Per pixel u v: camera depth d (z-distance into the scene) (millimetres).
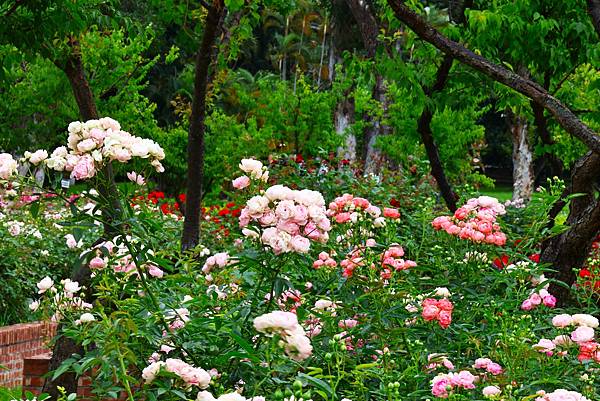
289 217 3859
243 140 20531
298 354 3053
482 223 5270
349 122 27672
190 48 8578
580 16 8492
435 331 4738
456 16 8891
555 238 6699
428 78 8938
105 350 3602
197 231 7562
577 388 4336
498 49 8969
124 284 4445
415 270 5590
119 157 3963
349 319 4902
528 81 5348
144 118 21703
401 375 4211
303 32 48438
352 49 28062
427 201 7270
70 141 4059
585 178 6645
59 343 6250
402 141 18266
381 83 25641
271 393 3924
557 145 9422
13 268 11031
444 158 20000
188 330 4086
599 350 4188
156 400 3592
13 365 9602
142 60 19641
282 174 11820
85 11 7281
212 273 4707
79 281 5719
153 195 14180
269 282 4539
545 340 4309
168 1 8430
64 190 4246
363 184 11266
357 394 4152
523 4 8219
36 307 4875
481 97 9242
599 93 10133
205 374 3543
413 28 5570
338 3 27156
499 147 48719
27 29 6973
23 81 19219
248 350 3498
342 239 5496
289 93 21312
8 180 4102
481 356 4531
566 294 6668
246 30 8891
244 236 4723
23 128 19641
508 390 3848
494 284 5297
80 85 7258
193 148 7422
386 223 5539
